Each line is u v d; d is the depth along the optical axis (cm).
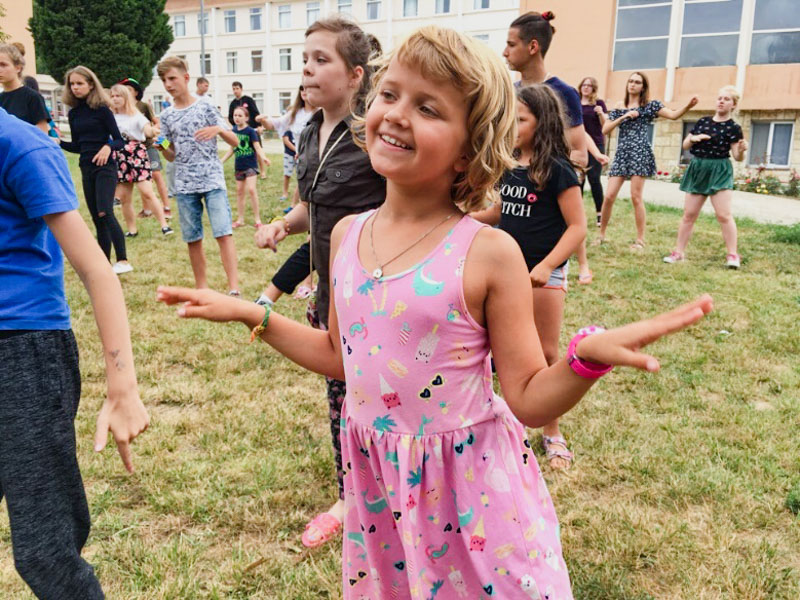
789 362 447
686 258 742
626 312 547
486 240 147
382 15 3638
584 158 421
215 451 320
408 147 142
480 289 146
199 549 253
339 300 160
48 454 165
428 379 149
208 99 546
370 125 147
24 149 159
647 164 761
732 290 611
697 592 232
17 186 160
